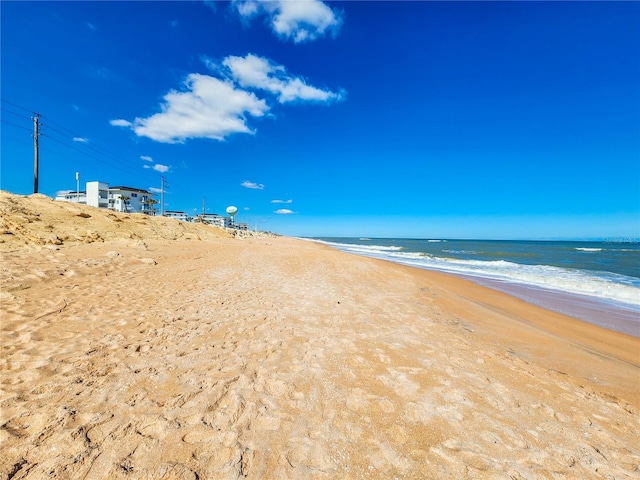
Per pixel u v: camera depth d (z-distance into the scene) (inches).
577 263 998.4
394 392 137.1
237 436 101.7
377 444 102.4
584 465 98.3
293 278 421.1
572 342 241.3
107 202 2256.4
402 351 186.2
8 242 418.6
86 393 120.0
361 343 195.5
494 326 266.8
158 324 205.0
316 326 223.3
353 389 137.7
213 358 160.2
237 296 299.0
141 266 406.6
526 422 120.4
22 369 134.2
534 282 556.1
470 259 1086.4
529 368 176.4
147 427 102.7
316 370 153.9
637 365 202.8
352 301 312.8
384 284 435.8
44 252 402.0
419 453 99.3
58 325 187.3
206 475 85.2
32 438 93.4
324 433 106.4
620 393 155.3
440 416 120.4
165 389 127.3
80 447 91.4
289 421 111.6
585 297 431.8
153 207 2689.5
